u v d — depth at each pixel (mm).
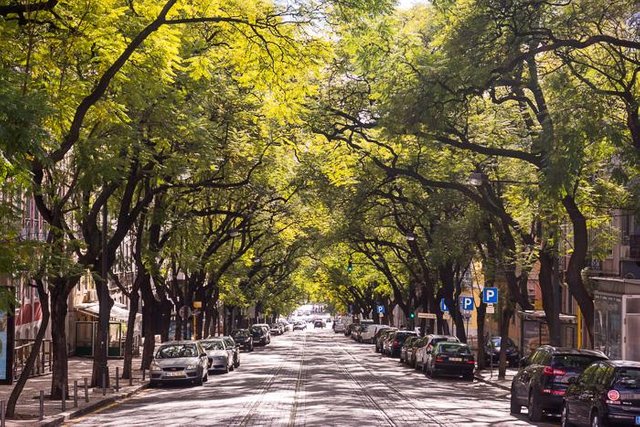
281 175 43781
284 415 23375
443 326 59938
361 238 56438
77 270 21766
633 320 27250
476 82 21953
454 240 39781
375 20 23094
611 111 21719
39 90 17453
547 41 21688
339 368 48469
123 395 29938
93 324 52688
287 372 44594
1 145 13219
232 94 30844
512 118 30766
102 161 23172
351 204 43719
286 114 22891
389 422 21844
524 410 26141
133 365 47719
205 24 23703
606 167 25406
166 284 53406
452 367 40531
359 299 116688
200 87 26703
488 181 31234
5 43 17250
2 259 16578
